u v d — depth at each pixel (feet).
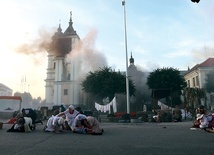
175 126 45.11
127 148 18.25
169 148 18.13
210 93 151.94
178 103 149.38
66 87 205.57
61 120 31.63
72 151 16.98
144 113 82.38
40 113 79.66
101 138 25.17
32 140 23.26
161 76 165.58
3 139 24.00
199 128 36.40
